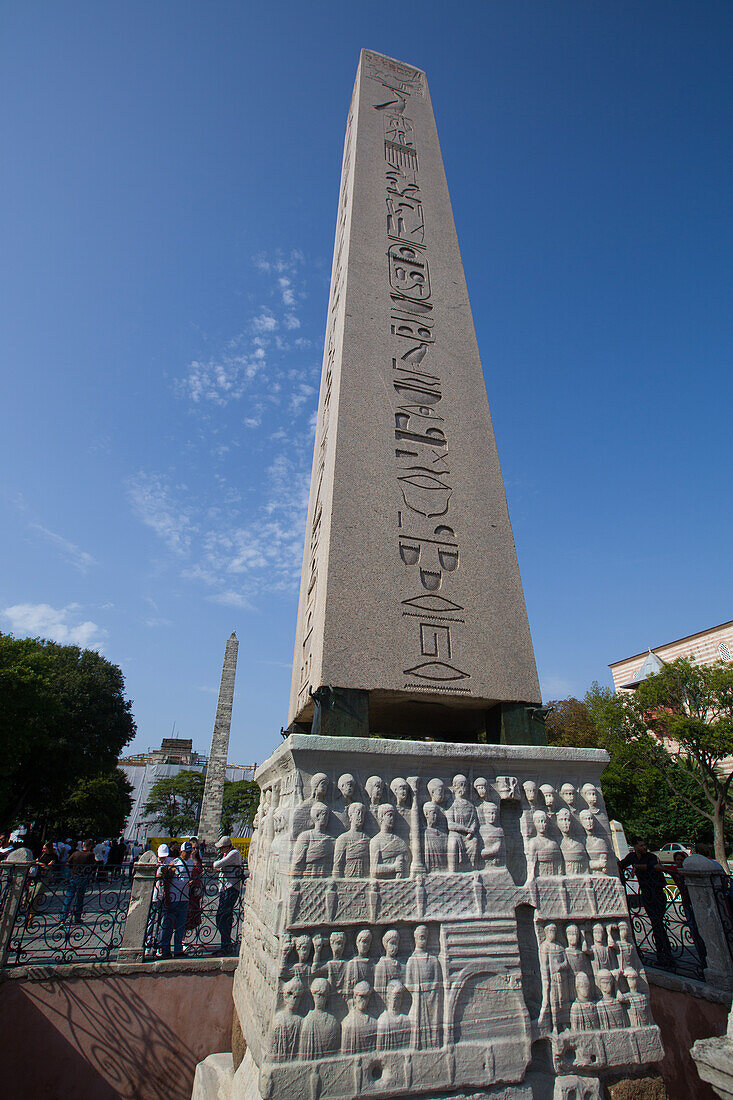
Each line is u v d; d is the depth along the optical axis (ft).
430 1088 10.05
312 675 14.21
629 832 76.74
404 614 14.58
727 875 18.16
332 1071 9.72
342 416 16.84
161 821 164.45
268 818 13.99
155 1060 19.33
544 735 14.52
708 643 102.47
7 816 84.58
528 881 12.25
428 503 16.51
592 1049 11.26
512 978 11.19
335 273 22.31
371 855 11.38
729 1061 7.07
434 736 17.81
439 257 21.63
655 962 20.24
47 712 77.66
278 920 10.72
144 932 21.15
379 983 10.54
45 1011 19.20
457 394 18.83
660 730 66.23
